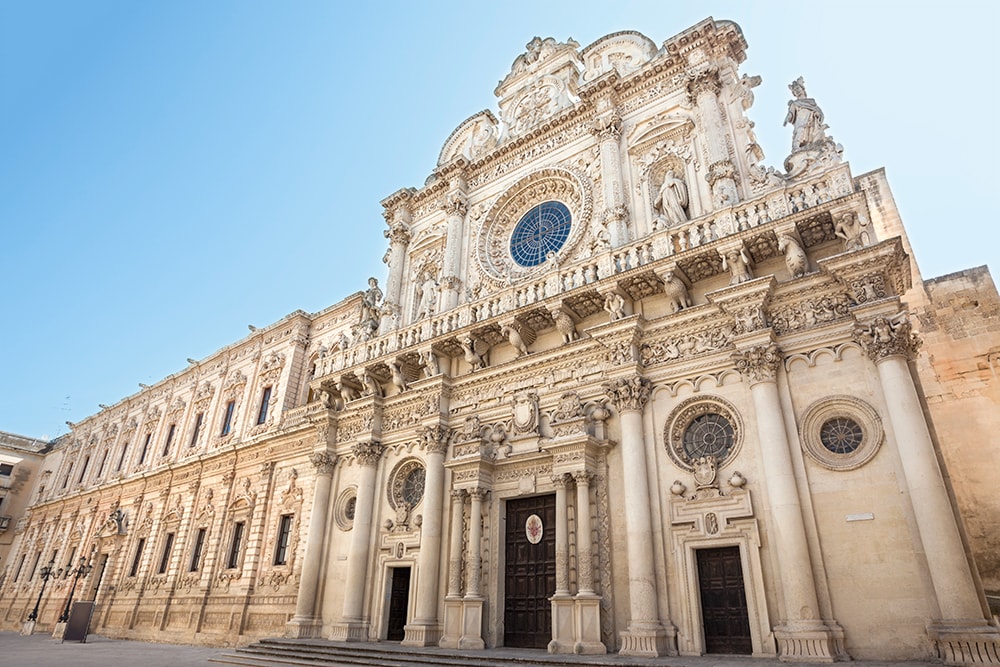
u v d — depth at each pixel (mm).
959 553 10609
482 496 17391
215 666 16359
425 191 26312
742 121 17938
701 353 15172
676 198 18031
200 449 33156
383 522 20094
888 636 11023
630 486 14578
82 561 36281
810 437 13016
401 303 25000
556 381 17547
